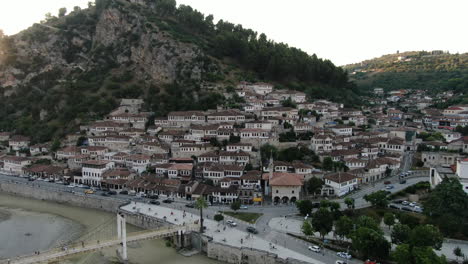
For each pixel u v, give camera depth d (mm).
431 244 86625
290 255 92375
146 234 103000
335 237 102938
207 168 151000
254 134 171500
